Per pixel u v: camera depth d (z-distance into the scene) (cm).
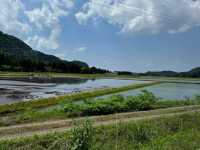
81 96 3741
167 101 2670
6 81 6900
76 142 956
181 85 8294
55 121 1594
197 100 2908
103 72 19000
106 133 1250
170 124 1552
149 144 1156
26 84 6031
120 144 1142
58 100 3102
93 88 5544
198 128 1546
